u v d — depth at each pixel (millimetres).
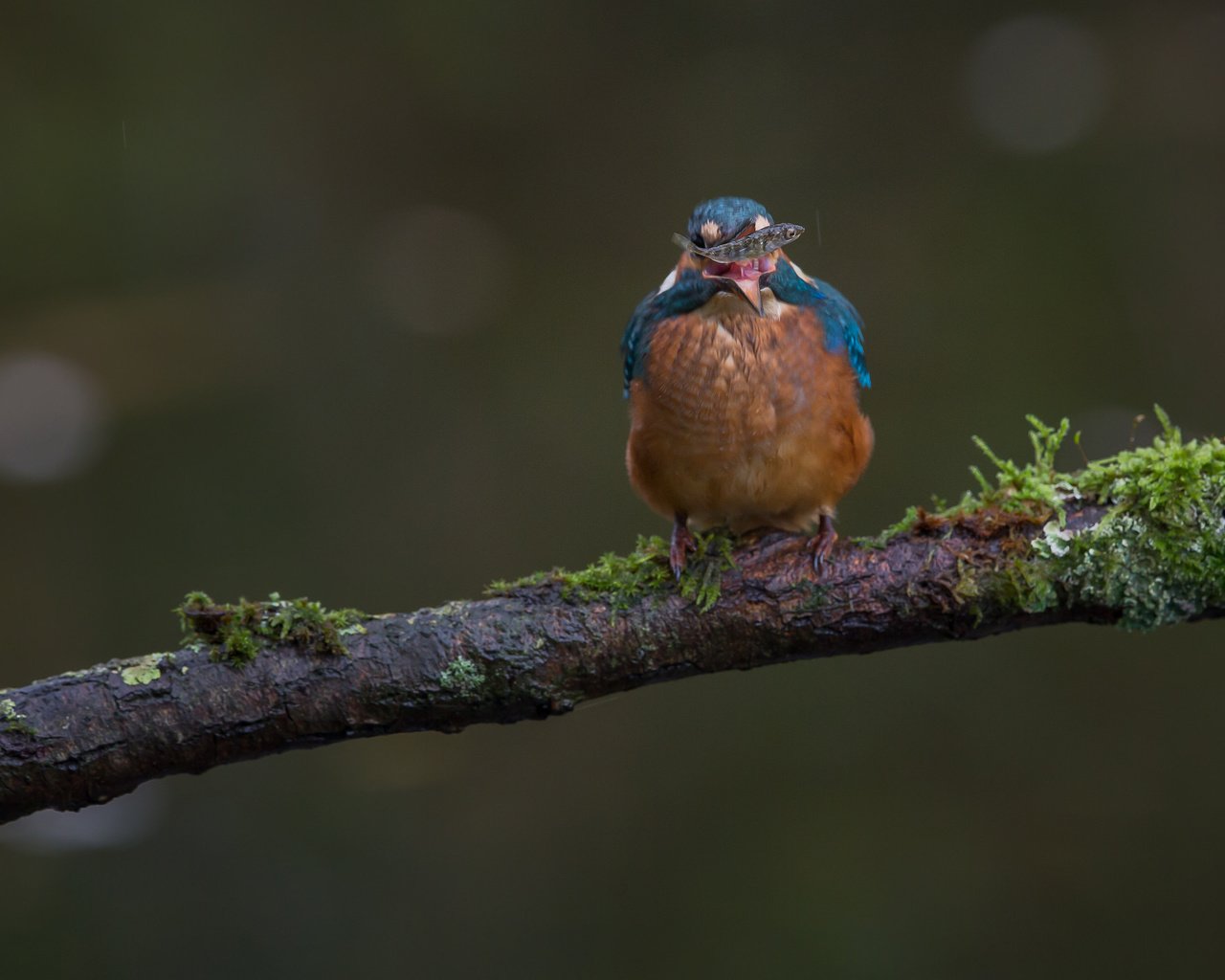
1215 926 9078
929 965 9016
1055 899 9312
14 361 13891
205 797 10367
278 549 12266
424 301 14781
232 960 9406
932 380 12906
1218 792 9781
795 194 15227
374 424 13633
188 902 9750
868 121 15984
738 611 5449
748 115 16234
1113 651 10891
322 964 9523
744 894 9672
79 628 11602
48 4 15898
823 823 10031
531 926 9625
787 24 16984
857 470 6660
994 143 15508
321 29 16641
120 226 15125
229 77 16234
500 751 10867
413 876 9953
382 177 16047
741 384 6199
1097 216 14422
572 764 10773
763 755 10648
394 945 9531
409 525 12562
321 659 5324
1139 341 13000
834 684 11094
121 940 9516
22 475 12891
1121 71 16188
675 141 16062
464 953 9492
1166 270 13664
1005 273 13969
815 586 5430
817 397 6285
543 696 5441
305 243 15469
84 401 13625
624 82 16688
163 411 13688
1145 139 15227
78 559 12266
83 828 10047
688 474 6465
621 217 15562
